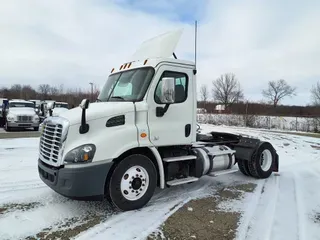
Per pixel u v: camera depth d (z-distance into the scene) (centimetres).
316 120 2339
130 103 432
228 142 668
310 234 354
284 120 2848
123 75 500
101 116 398
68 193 371
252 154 639
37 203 444
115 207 428
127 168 413
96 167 379
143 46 541
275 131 2316
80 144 380
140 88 452
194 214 416
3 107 2061
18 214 398
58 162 380
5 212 405
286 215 418
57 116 418
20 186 534
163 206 447
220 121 3102
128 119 423
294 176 677
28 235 336
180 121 486
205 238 339
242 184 596
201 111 3919
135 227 365
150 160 440
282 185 591
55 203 445
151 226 369
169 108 469
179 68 485
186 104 494
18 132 1641
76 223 374
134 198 423
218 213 422
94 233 345
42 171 422
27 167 696
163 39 499
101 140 390
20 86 6562
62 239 327
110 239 330
